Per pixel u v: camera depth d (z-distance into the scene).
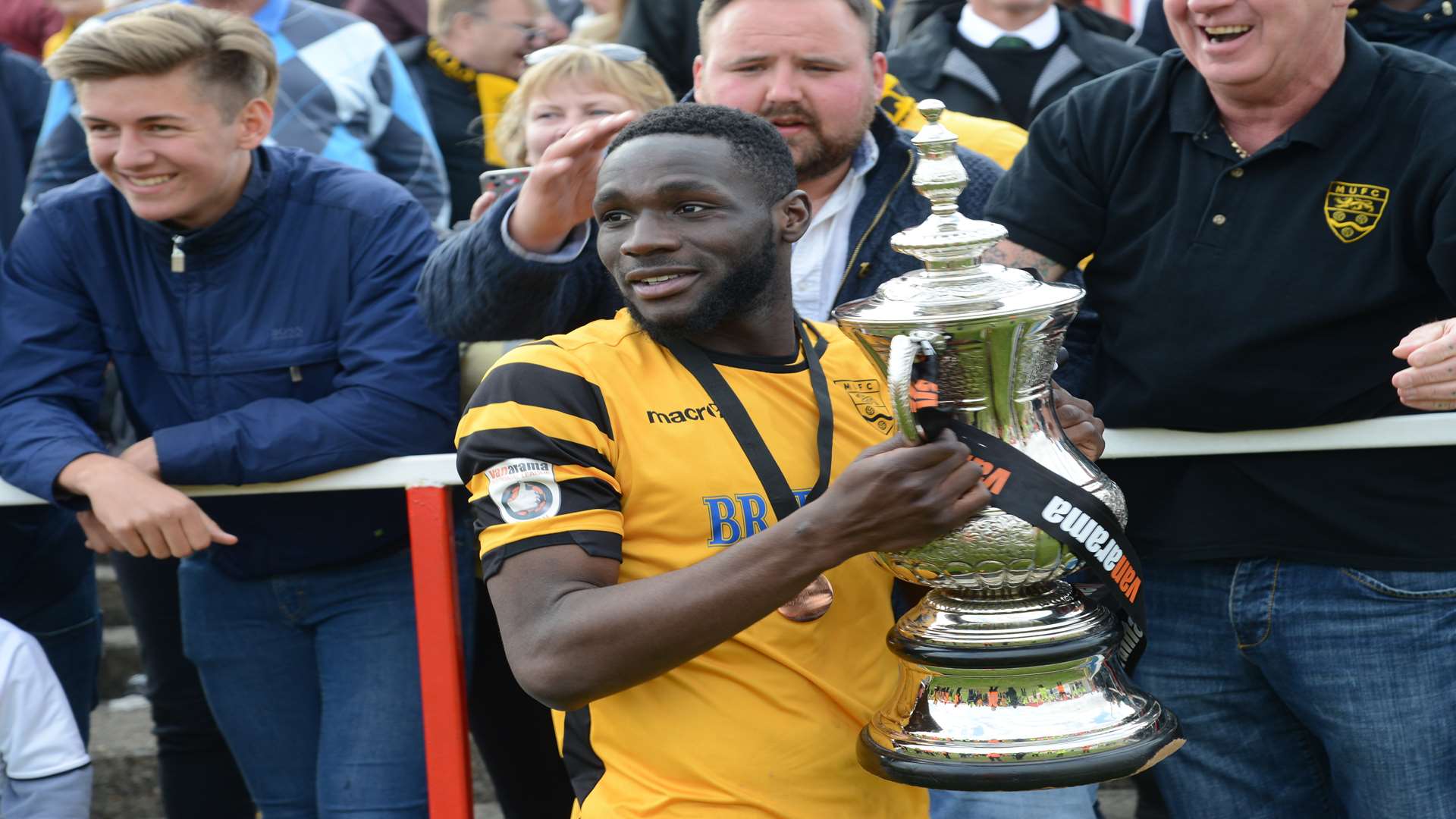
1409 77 2.22
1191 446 2.36
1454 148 2.15
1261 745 2.52
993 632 1.77
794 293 2.59
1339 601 2.34
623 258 1.77
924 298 1.70
